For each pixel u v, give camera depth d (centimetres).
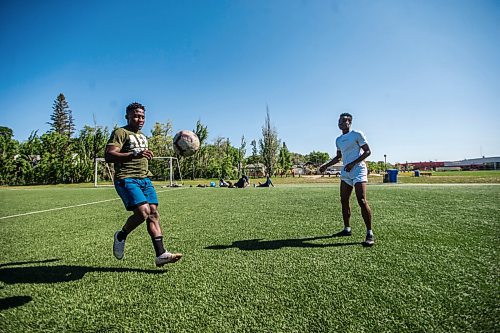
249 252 324
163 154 4228
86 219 606
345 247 338
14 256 330
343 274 250
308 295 211
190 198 1044
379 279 237
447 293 209
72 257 323
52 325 180
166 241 385
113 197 1237
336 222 504
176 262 295
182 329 171
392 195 944
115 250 288
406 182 2197
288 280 240
